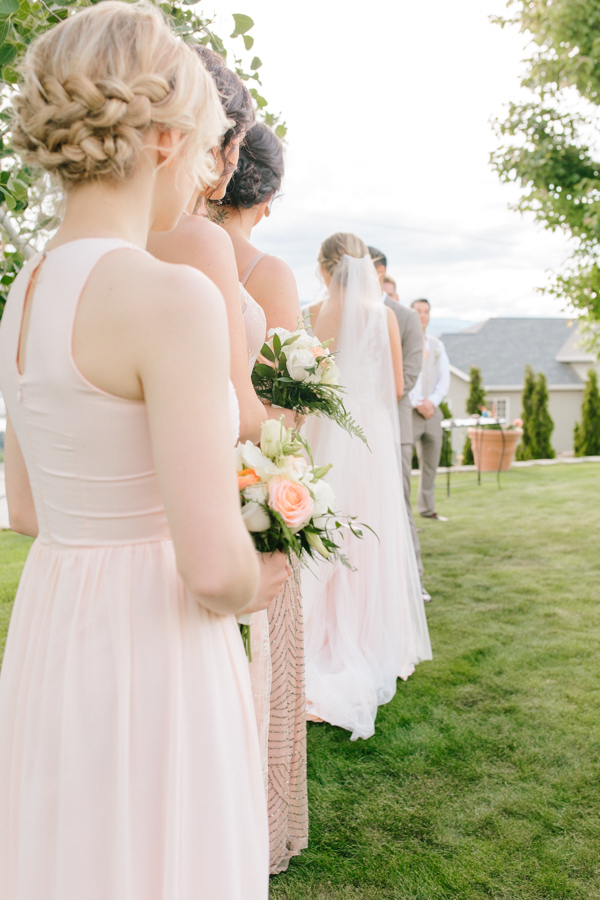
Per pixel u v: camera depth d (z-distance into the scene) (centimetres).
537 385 1305
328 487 111
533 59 714
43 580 91
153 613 86
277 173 179
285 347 173
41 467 88
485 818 195
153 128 84
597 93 685
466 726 245
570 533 543
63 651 86
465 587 409
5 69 174
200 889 88
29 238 204
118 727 84
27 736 87
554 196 734
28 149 85
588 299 764
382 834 189
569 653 308
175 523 75
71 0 174
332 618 274
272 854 170
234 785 92
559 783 211
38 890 85
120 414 80
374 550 278
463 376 2541
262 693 146
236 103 142
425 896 166
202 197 155
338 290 294
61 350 79
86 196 85
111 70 78
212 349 76
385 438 290
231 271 132
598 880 171
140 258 80
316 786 211
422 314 564
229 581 77
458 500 707
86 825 83
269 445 110
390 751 230
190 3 193
